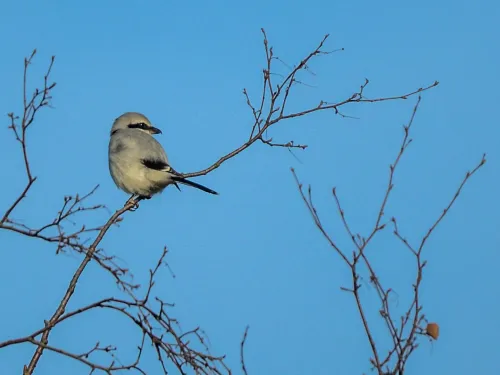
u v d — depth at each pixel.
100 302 9.75
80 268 10.81
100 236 11.29
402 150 9.28
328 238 8.95
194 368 9.41
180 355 9.47
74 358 9.54
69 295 10.67
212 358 9.48
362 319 8.65
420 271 8.73
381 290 8.69
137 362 9.64
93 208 9.76
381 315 8.57
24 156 9.48
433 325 8.55
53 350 9.52
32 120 9.54
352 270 8.78
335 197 8.97
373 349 8.45
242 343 9.39
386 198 9.02
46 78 9.69
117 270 9.77
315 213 9.02
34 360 9.79
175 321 9.73
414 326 8.36
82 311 9.79
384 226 8.95
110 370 9.49
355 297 8.76
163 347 9.55
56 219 9.56
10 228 9.48
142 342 9.66
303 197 9.07
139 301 9.72
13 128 9.45
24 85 9.58
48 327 9.59
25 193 9.50
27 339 9.47
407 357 8.28
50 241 9.55
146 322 9.66
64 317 9.73
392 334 8.44
